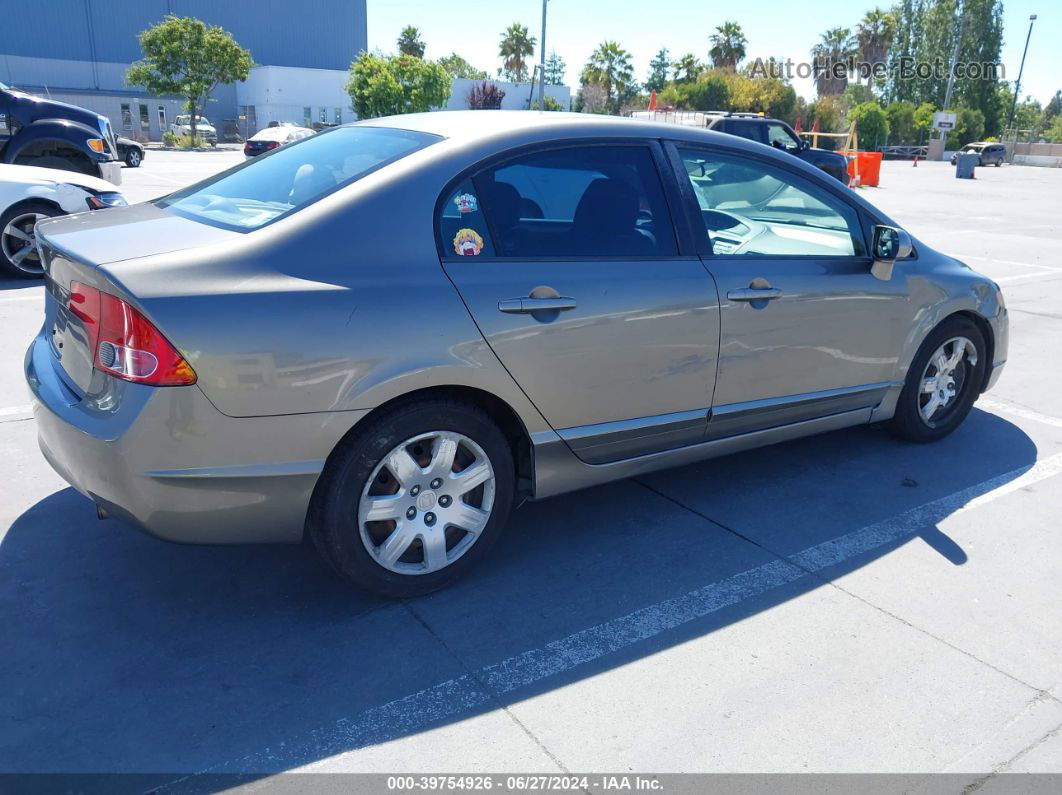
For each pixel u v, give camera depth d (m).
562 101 64.88
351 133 3.54
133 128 54.00
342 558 2.92
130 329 2.53
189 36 42.38
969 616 3.14
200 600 3.09
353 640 2.88
